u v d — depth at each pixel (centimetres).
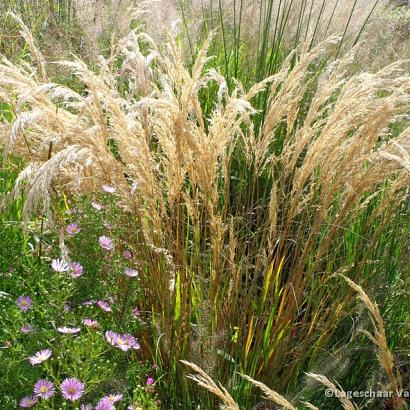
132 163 289
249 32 480
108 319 285
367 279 328
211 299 298
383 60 489
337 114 291
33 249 326
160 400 282
